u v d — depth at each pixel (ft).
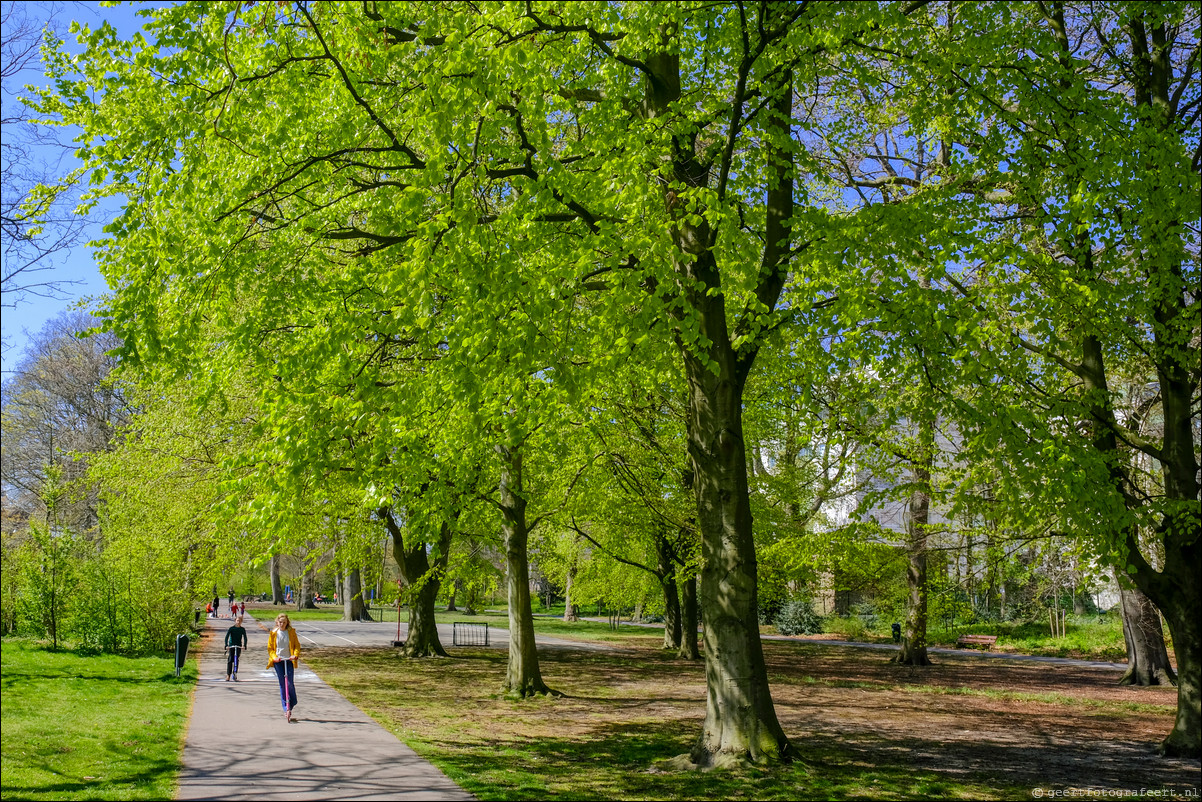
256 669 69.41
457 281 26.05
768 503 74.90
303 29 29.27
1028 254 31.01
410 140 33.60
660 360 34.83
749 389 50.16
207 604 149.38
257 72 27.02
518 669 56.90
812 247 29.89
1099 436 38.06
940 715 49.96
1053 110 31.30
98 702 45.29
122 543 72.43
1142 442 38.86
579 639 126.41
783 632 137.59
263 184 29.32
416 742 37.52
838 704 54.65
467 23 25.52
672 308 27.27
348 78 27.89
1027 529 40.88
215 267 27.71
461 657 85.76
